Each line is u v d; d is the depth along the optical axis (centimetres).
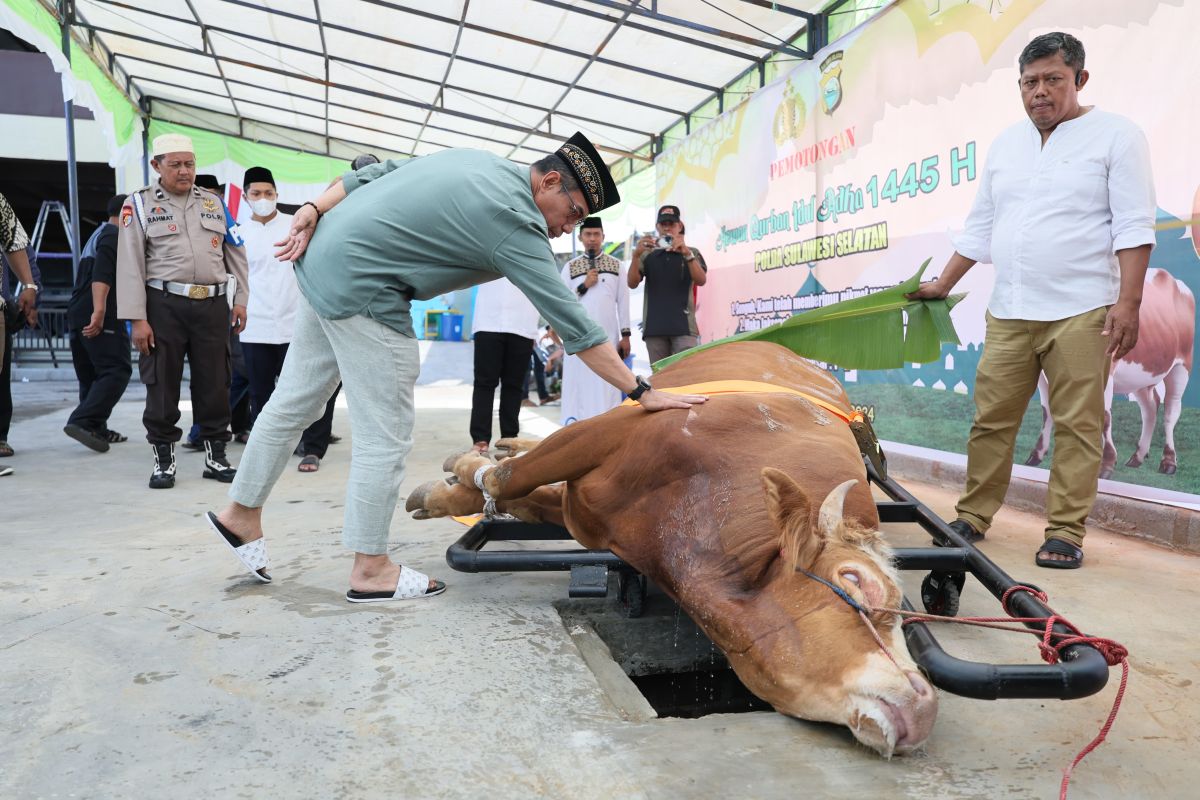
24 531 402
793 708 198
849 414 318
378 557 301
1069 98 364
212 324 527
